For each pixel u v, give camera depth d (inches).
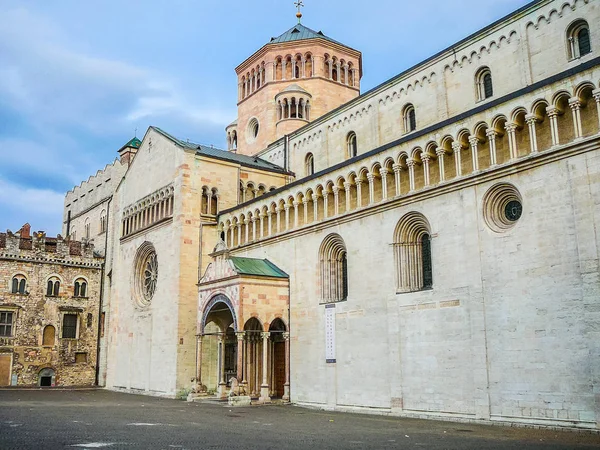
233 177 2369.6
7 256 2984.7
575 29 1515.7
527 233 1227.9
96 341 3184.1
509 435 1015.6
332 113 2319.1
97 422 1167.6
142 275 2586.1
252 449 781.3
